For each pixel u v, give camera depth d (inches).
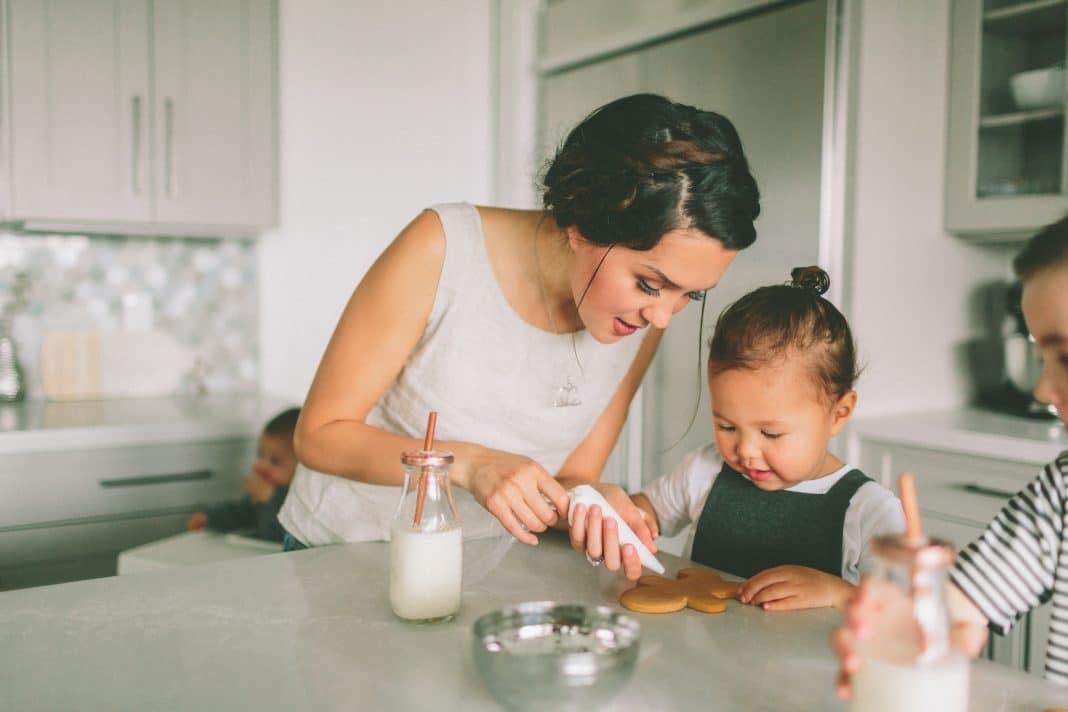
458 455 39.2
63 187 94.1
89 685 27.3
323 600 35.2
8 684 27.3
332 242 120.0
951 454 81.1
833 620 34.0
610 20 111.9
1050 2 84.4
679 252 35.3
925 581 21.5
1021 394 90.2
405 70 123.4
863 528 46.1
